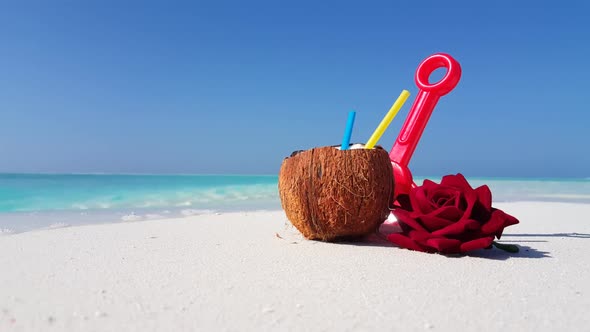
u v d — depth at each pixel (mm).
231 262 339
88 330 202
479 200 367
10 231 522
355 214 412
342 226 417
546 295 258
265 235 475
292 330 203
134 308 231
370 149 423
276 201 1033
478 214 366
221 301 243
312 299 247
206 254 369
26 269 311
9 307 232
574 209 862
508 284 280
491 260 350
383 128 457
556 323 214
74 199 998
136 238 449
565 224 604
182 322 212
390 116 456
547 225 593
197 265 328
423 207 381
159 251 381
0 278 287
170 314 223
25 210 784
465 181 379
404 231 401
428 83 499
